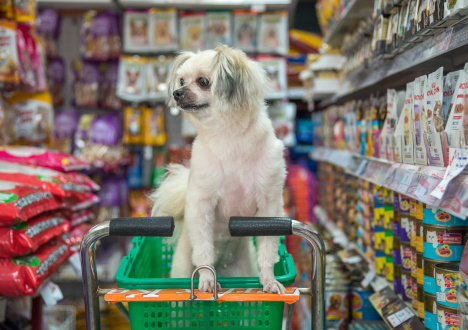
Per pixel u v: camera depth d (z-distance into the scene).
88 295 1.31
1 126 2.61
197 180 1.61
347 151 2.88
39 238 1.79
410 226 1.63
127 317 1.46
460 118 1.22
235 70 1.52
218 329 1.33
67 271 3.50
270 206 1.63
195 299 1.25
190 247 1.78
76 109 4.21
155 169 4.08
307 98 3.97
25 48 2.65
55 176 2.27
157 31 3.89
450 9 1.20
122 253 3.82
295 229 1.27
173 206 1.90
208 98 1.58
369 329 2.06
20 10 2.67
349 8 2.37
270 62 3.96
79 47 4.22
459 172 1.13
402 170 1.65
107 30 3.98
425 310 1.39
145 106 4.06
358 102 2.56
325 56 3.44
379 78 1.94
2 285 1.58
